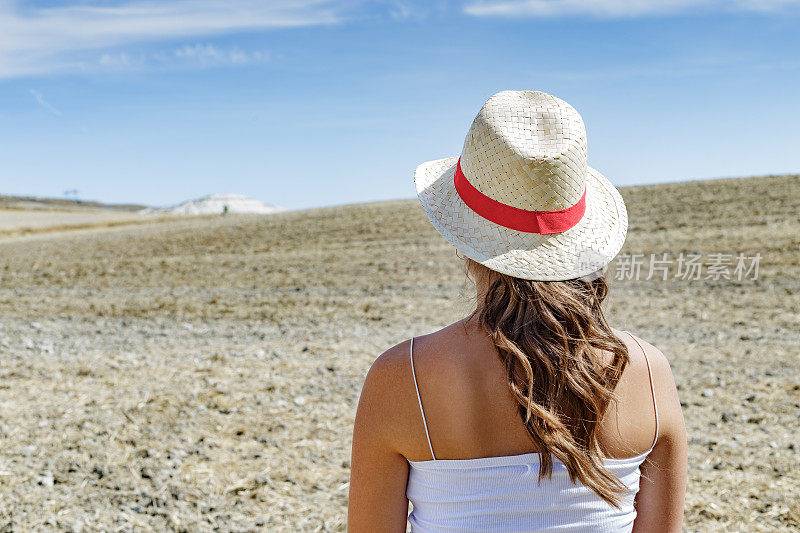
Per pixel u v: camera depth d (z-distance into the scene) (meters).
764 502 3.99
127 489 4.29
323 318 10.91
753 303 10.81
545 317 1.17
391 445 1.22
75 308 12.45
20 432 5.20
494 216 1.26
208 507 4.08
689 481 4.32
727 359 7.32
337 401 6.10
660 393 1.25
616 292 12.15
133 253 24.41
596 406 1.16
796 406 5.67
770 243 16.66
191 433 5.26
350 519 1.27
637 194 29.66
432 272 16.16
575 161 1.25
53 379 6.76
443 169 1.52
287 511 4.05
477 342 1.21
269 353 8.09
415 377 1.20
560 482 1.16
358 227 27.47
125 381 6.71
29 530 3.74
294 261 19.80
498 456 1.17
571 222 1.27
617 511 1.21
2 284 16.91
